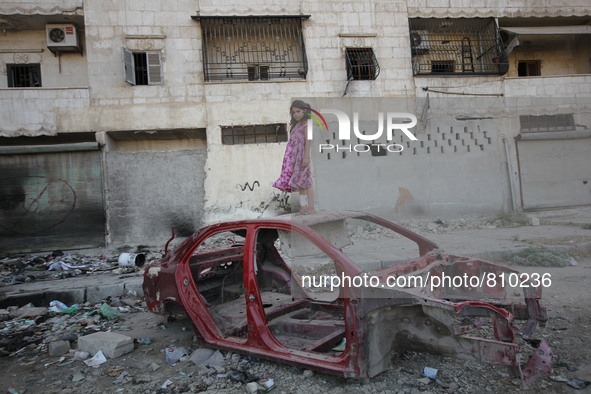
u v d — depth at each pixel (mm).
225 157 11523
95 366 3342
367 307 2527
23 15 11430
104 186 11023
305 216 3244
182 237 11289
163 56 11547
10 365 3486
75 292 5723
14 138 11250
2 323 4672
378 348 2605
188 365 3232
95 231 10938
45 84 12344
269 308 3572
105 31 11383
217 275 4441
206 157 11516
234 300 3994
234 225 3365
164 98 11445
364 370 2527
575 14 13078
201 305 3539
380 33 12406
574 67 14562
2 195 10727
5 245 10656
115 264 8336
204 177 11461
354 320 2555
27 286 6219
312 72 12047
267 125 11914
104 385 2994
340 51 12211
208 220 11359
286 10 12047
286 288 4113
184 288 3566
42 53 12375
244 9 11867
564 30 12844
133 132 11469
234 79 12258
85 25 11289
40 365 3447
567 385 2602
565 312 3920
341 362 2611
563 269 4832
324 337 3121
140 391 2857
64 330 4395
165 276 3693
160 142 12516
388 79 12297
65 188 10898
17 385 3080
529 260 4715
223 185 11477
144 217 11203
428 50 13094
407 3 12586
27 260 9438
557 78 12234
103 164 11070
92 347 3584
